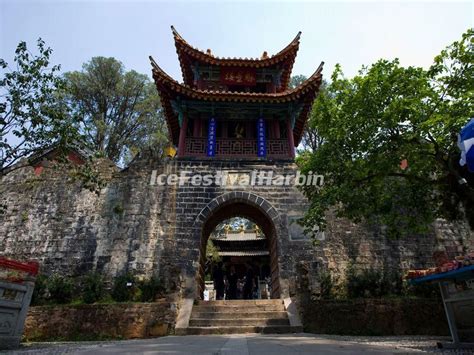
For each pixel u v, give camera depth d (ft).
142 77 112.98
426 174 42.75
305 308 43.52
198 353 14.76
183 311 44.37
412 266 53.93
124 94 110.42
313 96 67.21
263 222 65.31
